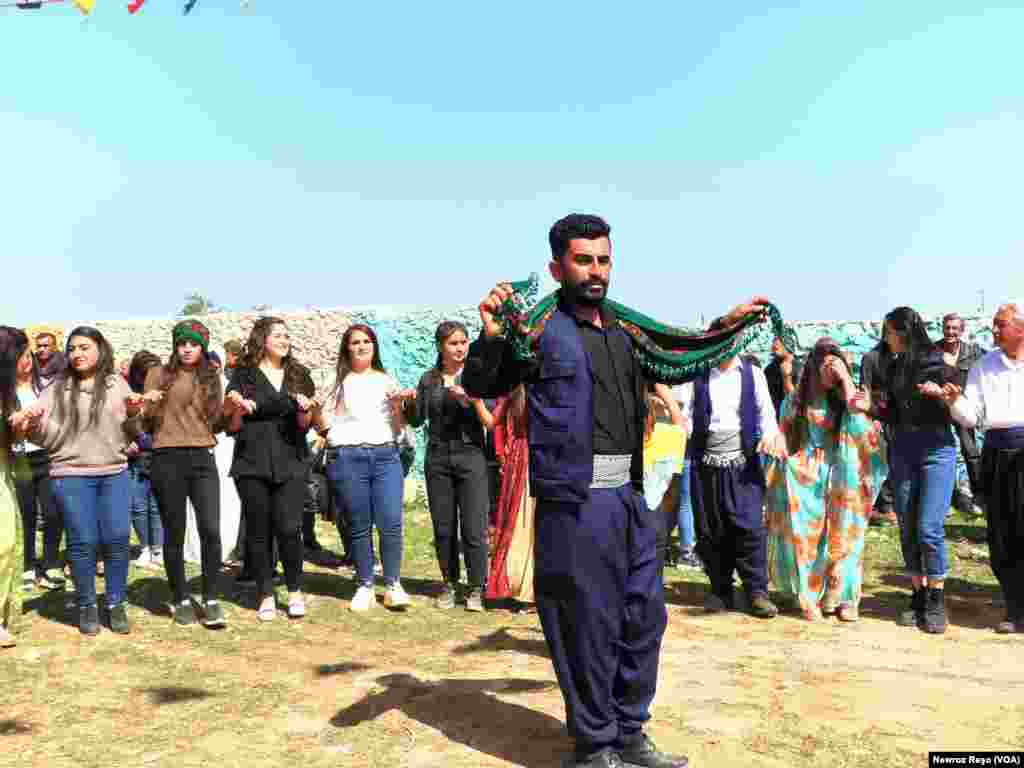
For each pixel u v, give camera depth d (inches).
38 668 202.8
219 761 150.8
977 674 198.2
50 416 226.7
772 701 177.9
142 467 311.4
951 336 376.2
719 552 263.1
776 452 253.0
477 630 238.7
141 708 177.9
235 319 507.8
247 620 247.4
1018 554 237.6
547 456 138.6
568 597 138.4
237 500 331.3
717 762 146.6
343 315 479.8
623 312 148.9
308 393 252.7
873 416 249.3
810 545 255.4
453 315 466.0
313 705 178.1
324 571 316.8
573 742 151.4
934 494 240.4
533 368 139.1
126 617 234.2
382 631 237.6
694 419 262.2
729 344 150.7
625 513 140.6
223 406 239.1
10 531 225.0
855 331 413.7
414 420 268.7
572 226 140.7
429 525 397.4
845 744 154.7
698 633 237.8
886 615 257.9
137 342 530.6
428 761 149.0
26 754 155.3
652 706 174.4
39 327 524.1
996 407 240.1
